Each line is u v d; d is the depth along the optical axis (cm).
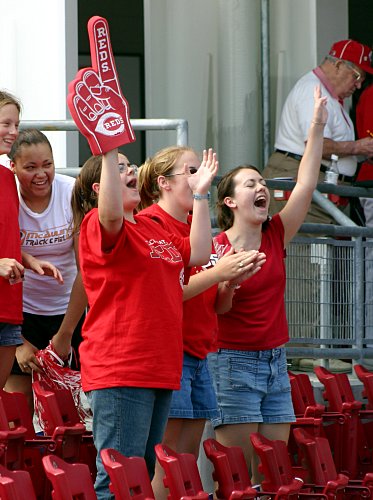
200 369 1675
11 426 1619
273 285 1797
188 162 1694
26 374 1819
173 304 1476
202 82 3375
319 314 2417
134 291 1446
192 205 1692
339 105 2966
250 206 1797
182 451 1698
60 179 1812
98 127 1379
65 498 1323
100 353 1452
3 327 1667
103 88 1393
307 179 1866
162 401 1485
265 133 3353
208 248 1570
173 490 1455
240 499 1566
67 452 1573
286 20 3403
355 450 2094
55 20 2959
